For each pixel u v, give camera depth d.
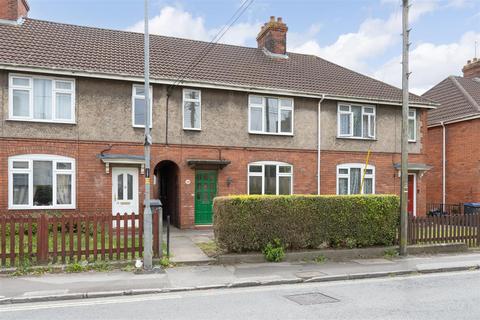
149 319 5.97
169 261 9.77
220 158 16.20
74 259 9.53
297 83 18.11
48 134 14.00
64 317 6.09
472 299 7.00
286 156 17.25
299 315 6.11
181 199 15.63
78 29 17.58
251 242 10.34
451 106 22.53
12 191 13.55
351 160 18.31
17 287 7.67
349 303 6.77
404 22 11.53
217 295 7.38
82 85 14.51
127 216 9.78
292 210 10.69
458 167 21.27
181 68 16.55
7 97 13.53
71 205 14.21
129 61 15.93
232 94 16.55
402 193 11.34
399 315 6.09
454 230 12.46
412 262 10.34
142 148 15.18
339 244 11.22
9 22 15.98
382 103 18.64
